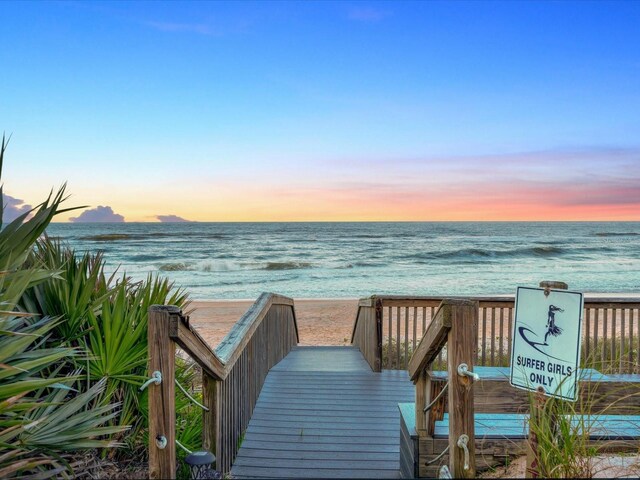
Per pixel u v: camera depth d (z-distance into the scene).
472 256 44.84
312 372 7.30
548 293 2.70
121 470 3.47
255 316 5.59
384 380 6.89
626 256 45.59
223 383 4.03
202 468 2.77
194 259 41.25
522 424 3.59
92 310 3.79
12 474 3.02
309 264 38.03
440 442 3.40
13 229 3.72
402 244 55.53
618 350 6.74
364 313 8.96
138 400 3.98
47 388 3.63
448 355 2.68
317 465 4.29
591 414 3.22
